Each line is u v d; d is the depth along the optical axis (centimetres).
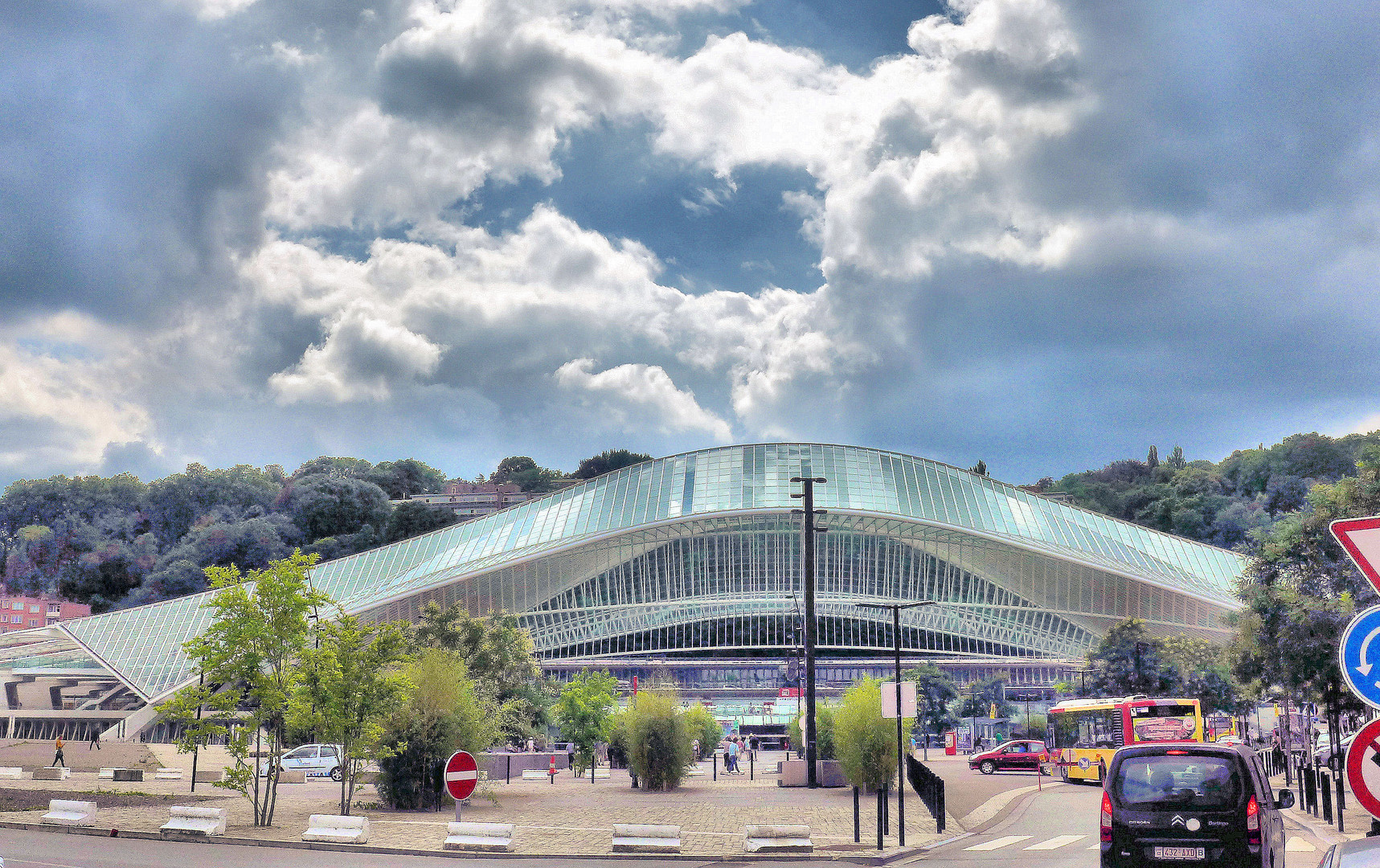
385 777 4044
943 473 12088
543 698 7512
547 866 2530
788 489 11575
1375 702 852
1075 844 2881
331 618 10231
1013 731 10288
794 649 11181
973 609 11719
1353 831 3083
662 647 11638
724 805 4153
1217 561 11412
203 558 17150
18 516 19075
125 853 2580
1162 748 1820
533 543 11312
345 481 19638
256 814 3478
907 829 3316
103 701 9656
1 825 3259
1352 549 862
